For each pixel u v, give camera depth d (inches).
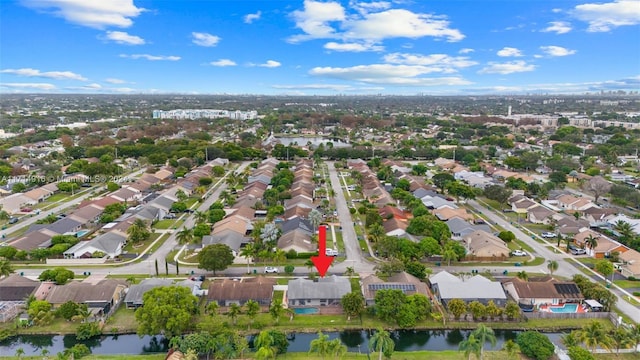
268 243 4837.6
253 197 6998.0
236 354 3056.1
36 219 6195.9
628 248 4891.7
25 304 3649.1
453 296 3769.7
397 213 6107.3
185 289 3494.1
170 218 6289.4
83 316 3474.4
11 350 3297.2
